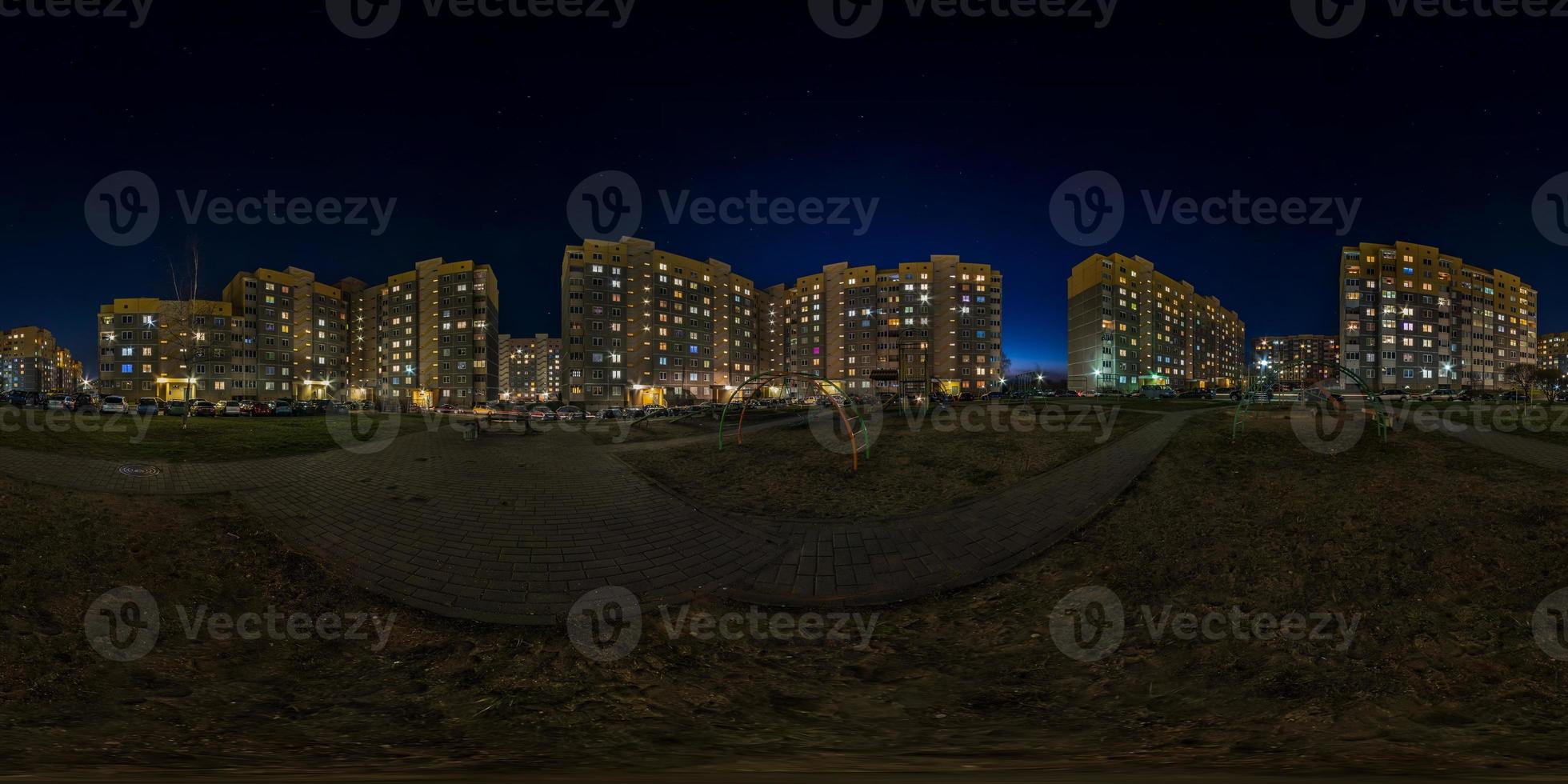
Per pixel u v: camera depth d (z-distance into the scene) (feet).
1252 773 8.68
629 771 8.95
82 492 22.97
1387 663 12.64
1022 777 8.55
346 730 10.90
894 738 10.64
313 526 22.58
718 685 13.35
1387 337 243.81
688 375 274.36
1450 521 19.60
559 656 14.46
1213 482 27.43
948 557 21.36
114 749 9.60
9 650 12.28
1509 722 10.46
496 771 8.96
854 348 306.96
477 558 20.70
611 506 27.99
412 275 287.07
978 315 297.33
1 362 379.14
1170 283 342.03
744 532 24.36
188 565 17.87
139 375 232.53
